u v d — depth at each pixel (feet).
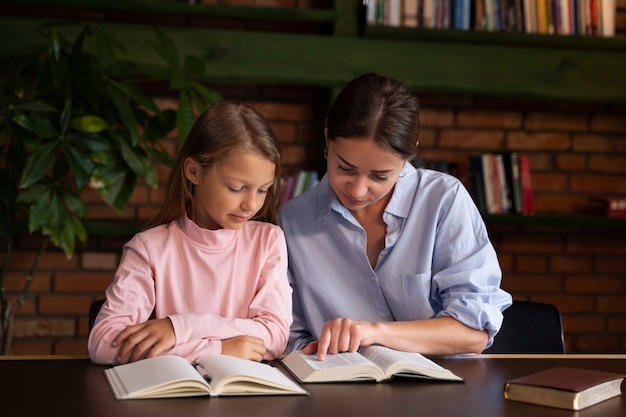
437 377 5.14
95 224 11.23
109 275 11.87
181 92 9.94
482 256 6.46
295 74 11.25
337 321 5.55
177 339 5.28
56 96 9.93
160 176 11.95
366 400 4.65
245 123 5.69
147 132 10.38
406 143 5.58
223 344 5.37
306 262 6.72
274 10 11.29
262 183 5.70
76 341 11.80
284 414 4.31
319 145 11.91
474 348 6.06
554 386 4.64
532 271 13.08
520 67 11.81
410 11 11.59
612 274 13.30
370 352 5.45
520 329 7.20
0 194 10.04
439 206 6.56
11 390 4.67
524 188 12.16
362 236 6.57
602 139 13.19
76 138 9.62
